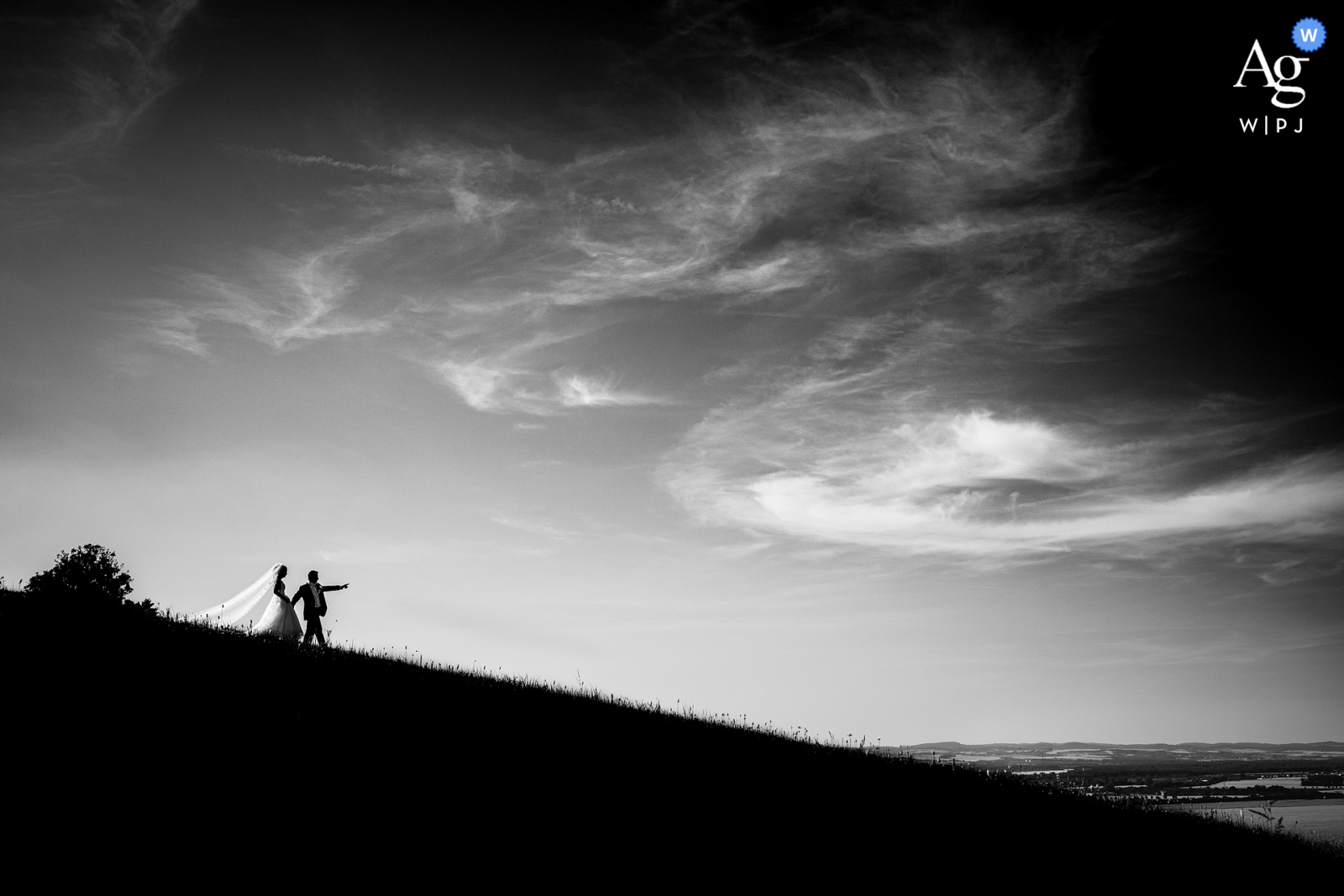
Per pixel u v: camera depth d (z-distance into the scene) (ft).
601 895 29.37
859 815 48.91
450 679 63.05
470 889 27.61
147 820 27.89
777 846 39.55
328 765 36.45
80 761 31.40
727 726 73.82
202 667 47.60
